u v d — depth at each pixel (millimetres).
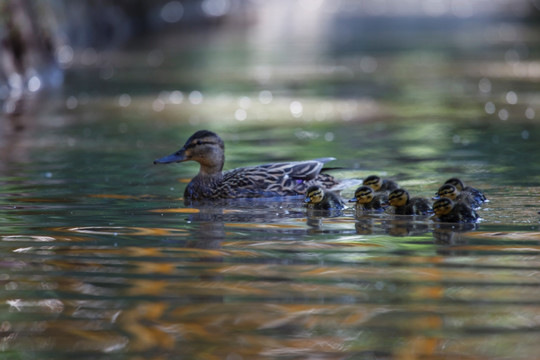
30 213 12539
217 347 7469
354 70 37469
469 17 74375
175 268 9609
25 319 8070
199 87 31844
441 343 7461
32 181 15102
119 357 7266
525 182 14633
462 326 7828
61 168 16469
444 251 10258
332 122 23375
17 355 7301
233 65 39656
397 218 12188
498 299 8500
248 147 19297
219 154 14086
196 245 10625
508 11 81062
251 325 7914
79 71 36812
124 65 39219
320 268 9586
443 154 17859
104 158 17641
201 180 14016
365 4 93500
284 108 26359
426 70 37125
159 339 7625
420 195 13688
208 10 75062
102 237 11039
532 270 9406
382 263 9758
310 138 20547
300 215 12484
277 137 20781
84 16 47000
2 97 28453
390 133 21188
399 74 35875
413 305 8367
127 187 14695
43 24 33531
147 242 10766
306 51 46188
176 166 16875
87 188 14531
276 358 7246
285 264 9758
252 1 87500
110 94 29641
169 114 25031
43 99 28156
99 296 8672
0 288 8922
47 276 9312
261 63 40469
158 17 63312
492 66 38250
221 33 58000
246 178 13945
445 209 11938
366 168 16391
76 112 25188
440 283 9000
